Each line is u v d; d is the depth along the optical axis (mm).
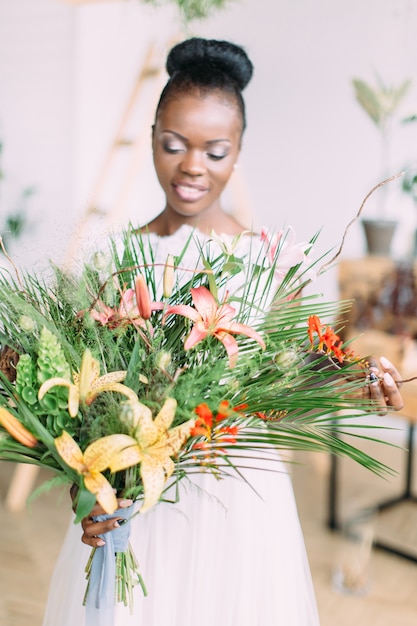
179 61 1341
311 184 3559
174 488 1185
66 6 4094
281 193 3641
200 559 1168
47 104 4246
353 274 3051
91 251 920
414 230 3174
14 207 4281
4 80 4340
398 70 3264
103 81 4129
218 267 1008
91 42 4102
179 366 925
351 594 2252
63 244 923
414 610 2176
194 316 870
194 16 3330
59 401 845
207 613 1173
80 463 795
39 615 2143
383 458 3326
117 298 938
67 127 4215
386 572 2396
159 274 1300
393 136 3295
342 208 3496
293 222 3631
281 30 3490
